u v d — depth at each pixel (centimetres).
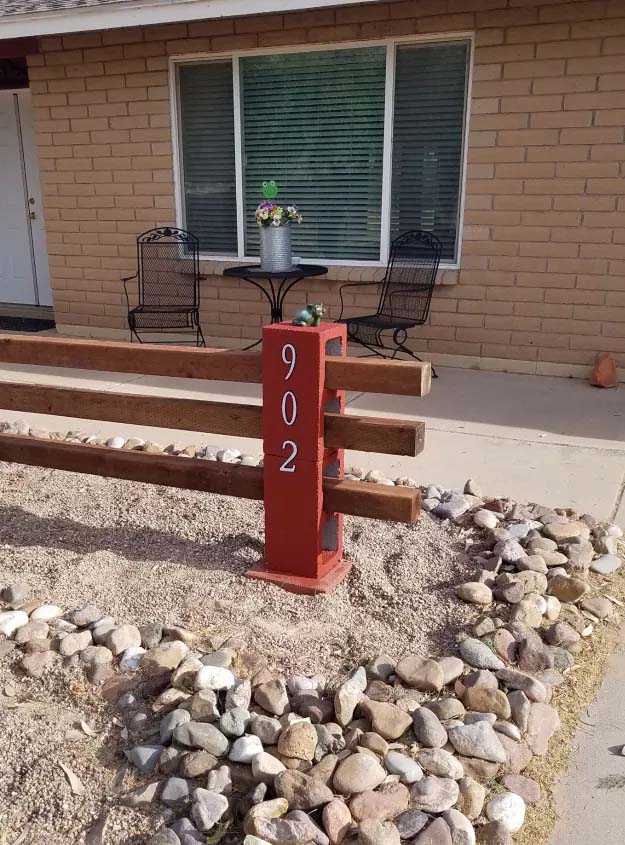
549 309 596
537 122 566
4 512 355
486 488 392
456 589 282
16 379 610
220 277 704
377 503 274
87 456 322
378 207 643
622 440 462
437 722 212
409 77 607
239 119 665
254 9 570
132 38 674
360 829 179
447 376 610
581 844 189
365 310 660
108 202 728
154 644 248
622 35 530
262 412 275
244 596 277
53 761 202
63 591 280
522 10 550
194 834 180
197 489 307
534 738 218
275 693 217
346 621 267
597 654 259
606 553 322
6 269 898
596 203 564
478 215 599
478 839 187
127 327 753
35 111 733
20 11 659
